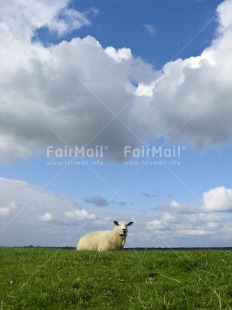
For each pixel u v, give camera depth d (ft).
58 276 48.60
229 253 55.06
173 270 49.11
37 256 62.18
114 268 50.98
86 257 57.52
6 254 65.31
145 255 56.65
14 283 47.19
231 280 44.34
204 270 48.16
